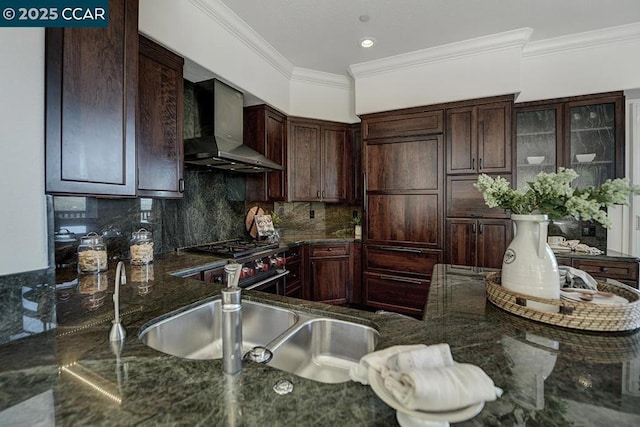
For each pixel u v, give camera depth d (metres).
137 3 1.33
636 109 2.66
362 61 3.06
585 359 0.72
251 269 2.35
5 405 0.55
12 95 0.78
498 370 0.67
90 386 0.61
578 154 2.68
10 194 0.77
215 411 0.53
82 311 1.05
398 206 3.08
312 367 1.03
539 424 0.50
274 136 3.14
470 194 2.79
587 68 2.58
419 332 0.89
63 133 1.01
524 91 2.78
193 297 1.22
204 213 2.75
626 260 2.29
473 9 2.20
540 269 1.00
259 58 2.77
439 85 2.85
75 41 1.05
